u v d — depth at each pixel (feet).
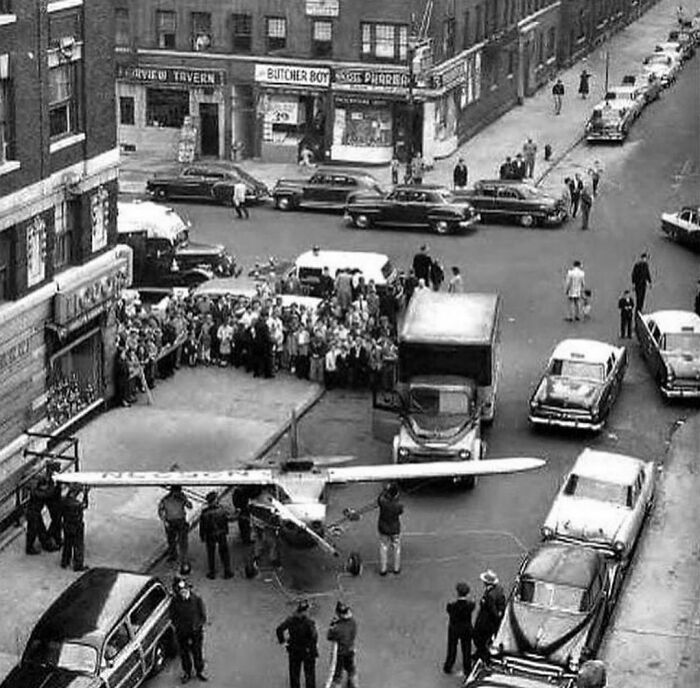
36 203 122.93
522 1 286.05
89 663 90.12
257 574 111.04
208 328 153.38
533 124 272.92
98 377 137.80
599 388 138.21
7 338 119.85
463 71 249.55
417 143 240.94
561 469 130.62
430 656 100.27
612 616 105.29
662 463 132.26
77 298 128.47
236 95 244.63
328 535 115.14
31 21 120.37
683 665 99.40
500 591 97.19
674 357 146.51
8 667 96.43
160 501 116.16
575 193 211.82
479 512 122.21
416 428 126.72
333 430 138.82
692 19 389.60
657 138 266.16
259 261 189.88
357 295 163.22
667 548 115.75
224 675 97.86
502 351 159.12
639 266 164.25
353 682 94.27
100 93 132.16
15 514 118.32
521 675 92.84
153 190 220.43
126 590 95.55
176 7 242.58
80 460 128.67
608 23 360.89
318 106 242.99
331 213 216.13
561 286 181.06
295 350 150.61
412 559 113.91
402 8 234.79
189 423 138.51
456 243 200.13
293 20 239.30
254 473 112.57
